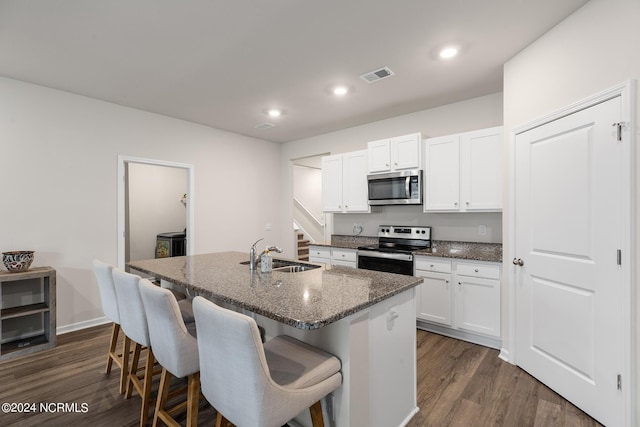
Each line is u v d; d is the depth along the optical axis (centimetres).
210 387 127
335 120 433
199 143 452
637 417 166
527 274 242
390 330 176
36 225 316
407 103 367
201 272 224
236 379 114
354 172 427
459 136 334
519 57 252
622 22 171
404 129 409
